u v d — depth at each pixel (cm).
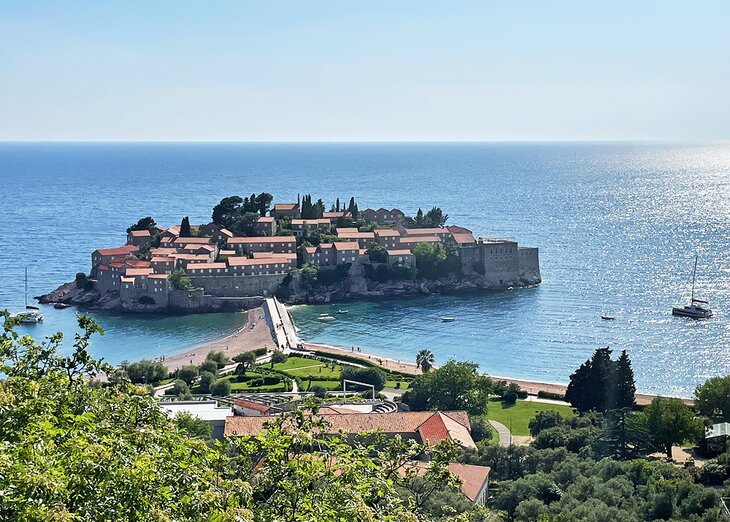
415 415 14738
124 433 5188
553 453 13362
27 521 3847
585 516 10062
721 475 12506
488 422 17300
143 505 4359
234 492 4850
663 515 10612
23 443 4444
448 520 7306
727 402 16750
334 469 5581
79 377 6097
